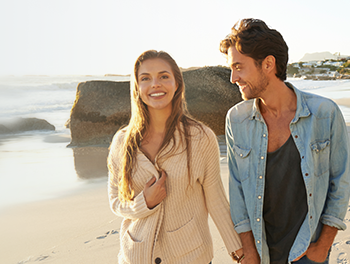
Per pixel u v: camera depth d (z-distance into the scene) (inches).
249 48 68.6
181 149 74.7
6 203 186.5
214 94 365.4
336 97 838.5
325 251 73.0
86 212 171.5
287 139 73.6
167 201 73.2
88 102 374.6
